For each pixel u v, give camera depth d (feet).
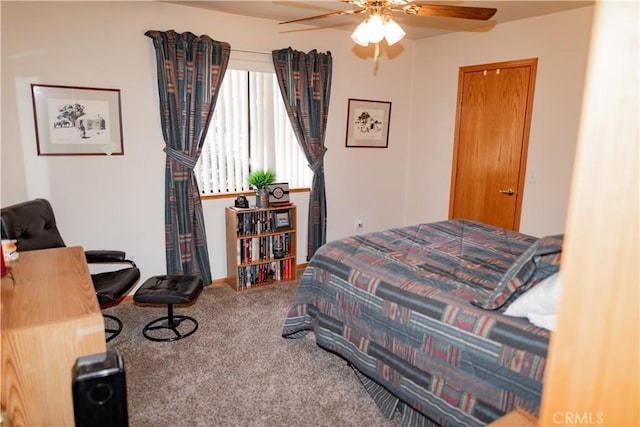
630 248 1.72
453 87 15.16
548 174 12.73
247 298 12.43
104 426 3.43
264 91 13.52
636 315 1.76
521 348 5.34
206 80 11.98
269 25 13.17
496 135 13.99
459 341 5.98
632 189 1.68
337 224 16.06
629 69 1.63
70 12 10.31
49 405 5.18
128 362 8.87
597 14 1.71
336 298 8.25
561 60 12.08
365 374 7.56
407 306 6.77
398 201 17.47
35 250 8.45
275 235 13.55
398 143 16.93
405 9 8.00
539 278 5.87
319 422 7.13
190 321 10.83
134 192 11.80
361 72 15.39
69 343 5.14
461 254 8.52
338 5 11.60
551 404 2.10
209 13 12.15
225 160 13.25
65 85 10.48
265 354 9.25
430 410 6.39
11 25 9.71
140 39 11.28
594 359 1.91
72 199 11.00
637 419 1.84
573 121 12.00
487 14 8.16
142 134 11.68
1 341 4.83
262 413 7.32
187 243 12.43
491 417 5.59
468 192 15.10
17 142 10.16
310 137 14.26
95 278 9.53
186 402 7.57
